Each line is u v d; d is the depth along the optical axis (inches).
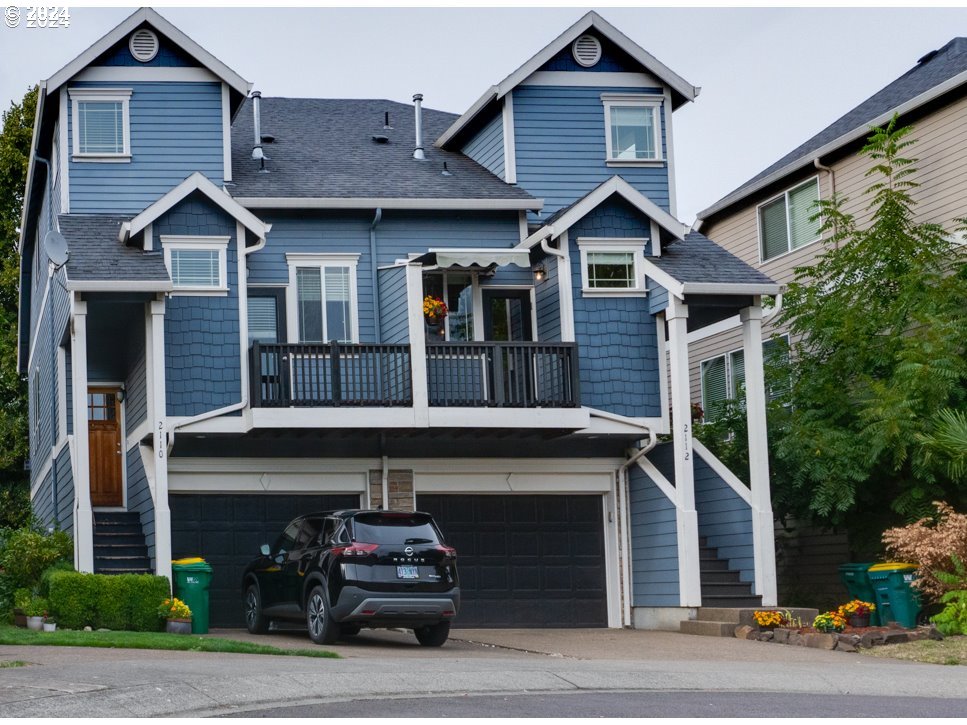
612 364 882.8
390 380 827.4
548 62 983.6
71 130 903.7
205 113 923.4
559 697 477.1
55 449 952.3
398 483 873.5
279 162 972.6
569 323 876.6
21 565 762.2
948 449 803.4
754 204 1170.0
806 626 767.7
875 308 912.9
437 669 530.9
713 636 783.1
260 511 856.3
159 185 909.2
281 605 709.3
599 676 528.4
